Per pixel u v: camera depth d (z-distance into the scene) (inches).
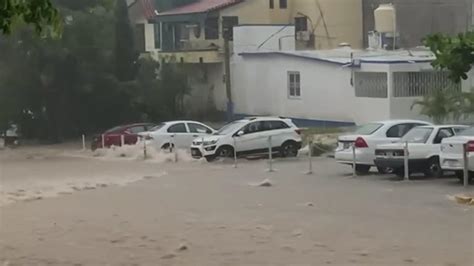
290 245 727.1
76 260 677.9
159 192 1208.8
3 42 2502.5
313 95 2596.0
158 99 2763.3
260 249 710.5
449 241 732.0
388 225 833.5
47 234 815.7
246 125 1878.7
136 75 2736.2
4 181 1444.4
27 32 2444.6
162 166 1742.1
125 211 985.5
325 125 2551.7
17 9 384.2
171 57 2910.9
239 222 870.4
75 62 2578.7
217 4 3171.8
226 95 2886.3
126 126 2183.8
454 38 951.6
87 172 1625.2
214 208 997.2
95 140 2224.4
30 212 996.6
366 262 643.5
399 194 1117.1
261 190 1205.7
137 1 3356.3
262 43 2930.6
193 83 3038.9
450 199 1047.0
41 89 2583.7
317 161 1774.1
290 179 1378.0
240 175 1480.1
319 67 2566.4
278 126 1908.2
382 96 2359.7
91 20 2603.3
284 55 2682.1
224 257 676.7
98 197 1162.0
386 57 2396.7
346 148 1449.3
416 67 2319.1
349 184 1272.1
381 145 1365.7
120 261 668.7
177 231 817.5
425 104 2188.7
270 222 866.8
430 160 1322.6
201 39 3132.4
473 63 960.9
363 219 879.7
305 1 3255.4
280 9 3262.8
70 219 921.5
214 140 1847.9
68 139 2659.9
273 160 1840.6
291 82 2682.1
